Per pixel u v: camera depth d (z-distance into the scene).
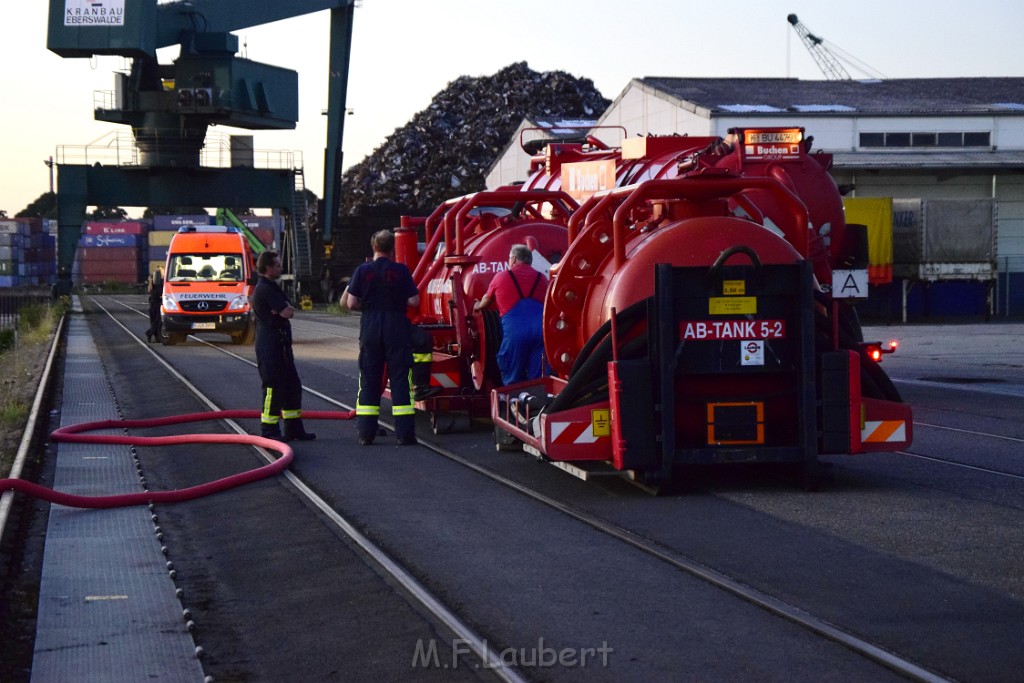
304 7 53.03
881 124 45.19
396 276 12.02
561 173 17.86
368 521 8.03
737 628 5.48
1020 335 30.55
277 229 65.81
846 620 5.54
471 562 6.85
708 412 8.70
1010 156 45.25
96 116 51.88
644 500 8.69
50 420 14.66
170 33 50.22
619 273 8.87
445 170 75.38
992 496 8.67
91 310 60.16
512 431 10.04
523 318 11.58
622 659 5.06
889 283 39.31
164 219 126.69
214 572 6.90
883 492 8.88
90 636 5.66
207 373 21.23
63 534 7.97
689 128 46.41
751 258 8.61
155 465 11.13
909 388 17.27
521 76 84.44
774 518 7.94
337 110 58.38
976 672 4.79
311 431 13.15
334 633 5.59
